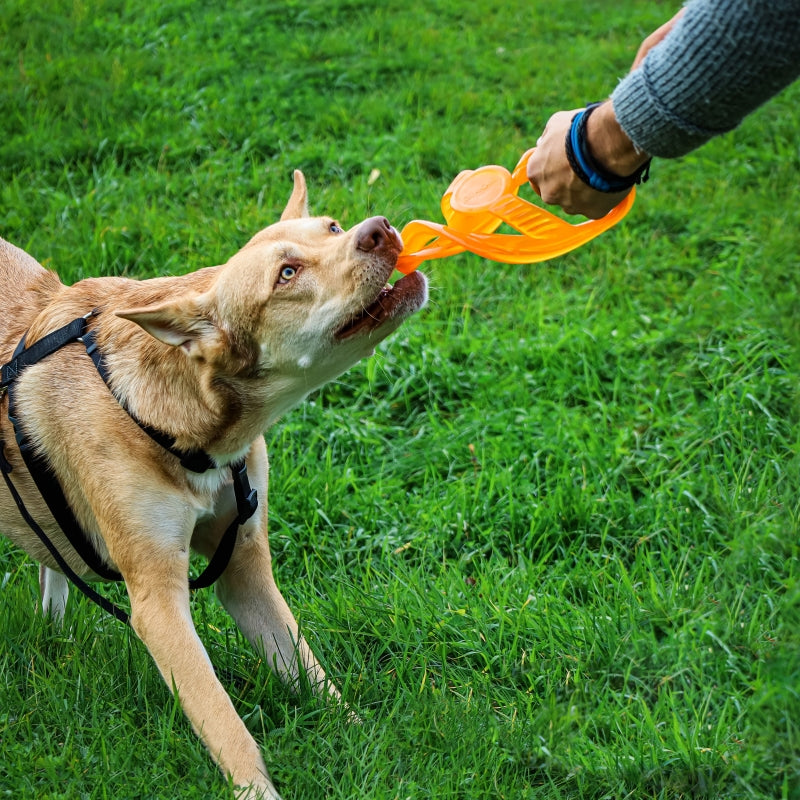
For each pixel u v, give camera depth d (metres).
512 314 5.68
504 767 3.27
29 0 8.95
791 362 5.07
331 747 3.23
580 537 4.27
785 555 4.00
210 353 3.20
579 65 8.38
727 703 3.38
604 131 2.69
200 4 9.26
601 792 3.20
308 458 4.73
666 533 4.26
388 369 5.27
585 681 3.57
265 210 6.29
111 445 3.23
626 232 6.29
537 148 2.93
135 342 3.32
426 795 3.09
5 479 3.48
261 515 3.52
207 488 3.35
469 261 6.05
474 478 4.63
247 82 7.84
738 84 2.37
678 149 2.56
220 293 3.22
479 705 3.46
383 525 4.40
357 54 8.51
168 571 3.23
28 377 3.38
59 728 3.32
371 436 4.94
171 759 3.18
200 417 3.24
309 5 9.30
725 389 4.92
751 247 6.09
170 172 6.84
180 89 7.76
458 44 8.77
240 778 3.03
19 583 4.00
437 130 7.27
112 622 3.83
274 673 3.52
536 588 4.02
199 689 3.10
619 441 4.71
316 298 3.14
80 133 7.08
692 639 3.68
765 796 3.12
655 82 2.46
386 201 6.38
